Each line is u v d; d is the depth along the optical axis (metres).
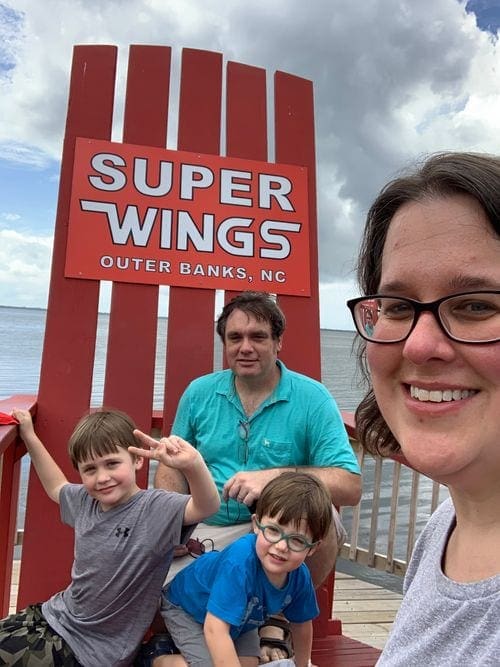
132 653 1.07
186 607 1.10
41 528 1.46
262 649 1.11
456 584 0.45
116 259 1.60
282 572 1.04
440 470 0.43
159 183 1.66
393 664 0.46
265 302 1.38
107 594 1.07
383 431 0.66
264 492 1.06
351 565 2.40
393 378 0.48
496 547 0.44
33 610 1.13
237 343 1.35
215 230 1.68
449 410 0.43
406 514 3.22
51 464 1.33
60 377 1.52
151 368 1.59
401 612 0.52
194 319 1.64
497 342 0.41
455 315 0.43
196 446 1.44
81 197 1.61
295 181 1.76
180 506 1.09
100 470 1.11
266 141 1.76
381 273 0.53
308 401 1.38
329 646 1.47
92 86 1.66
